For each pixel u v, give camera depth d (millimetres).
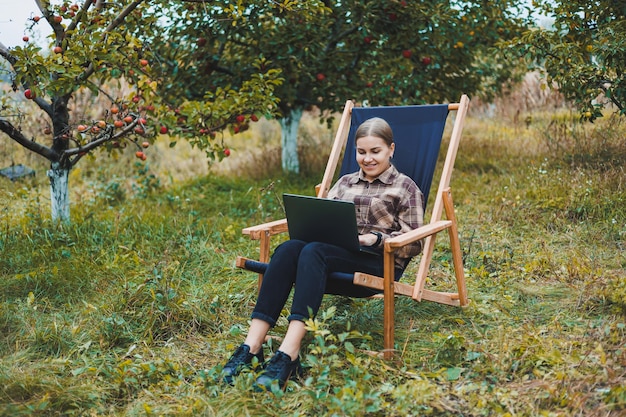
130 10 4957
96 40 4543
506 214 5352
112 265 4332
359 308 3709
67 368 3037
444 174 3488
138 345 3316
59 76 4879
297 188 7008
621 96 5250
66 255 4508
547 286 3914
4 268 4309
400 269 3291
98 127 4934
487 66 7492
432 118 3666
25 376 2830
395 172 3395
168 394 2750
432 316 3604
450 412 2521
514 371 2785
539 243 4715
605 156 6250
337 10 6375
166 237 5000
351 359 2768
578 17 5535
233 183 7262
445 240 4965
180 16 6066
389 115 3783
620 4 5414
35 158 8203
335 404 2430
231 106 5078
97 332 3400
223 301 3814
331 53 6531
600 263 4148
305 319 2830
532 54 5609
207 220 5508
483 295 3830
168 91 6543
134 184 6871
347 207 2910
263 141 10508
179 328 3496
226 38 6051
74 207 6297
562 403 2473
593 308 3479
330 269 3025
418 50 6504
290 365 2805
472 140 8305
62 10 4762
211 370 2814
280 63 6289
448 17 6340
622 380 2592
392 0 6141
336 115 11148
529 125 8711
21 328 3432
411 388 2580
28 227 5043
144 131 4922
